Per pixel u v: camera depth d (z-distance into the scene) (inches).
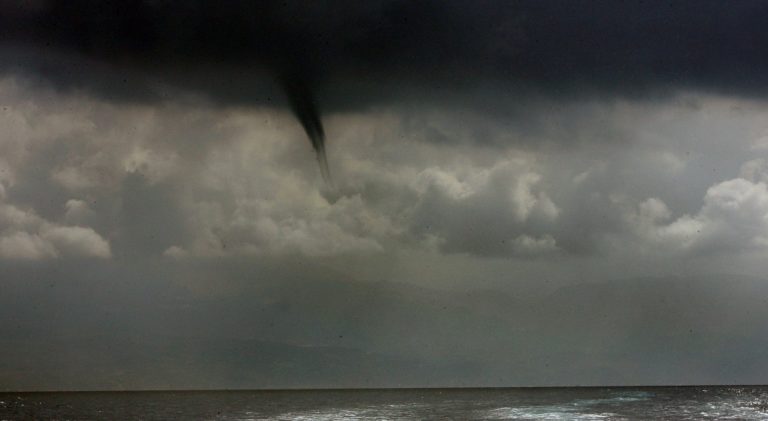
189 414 4471.0
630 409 4325.8
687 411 4170.8
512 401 5319.9
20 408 5177.2
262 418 4062.5
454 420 3713.1
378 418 3919.8
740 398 5502.0
